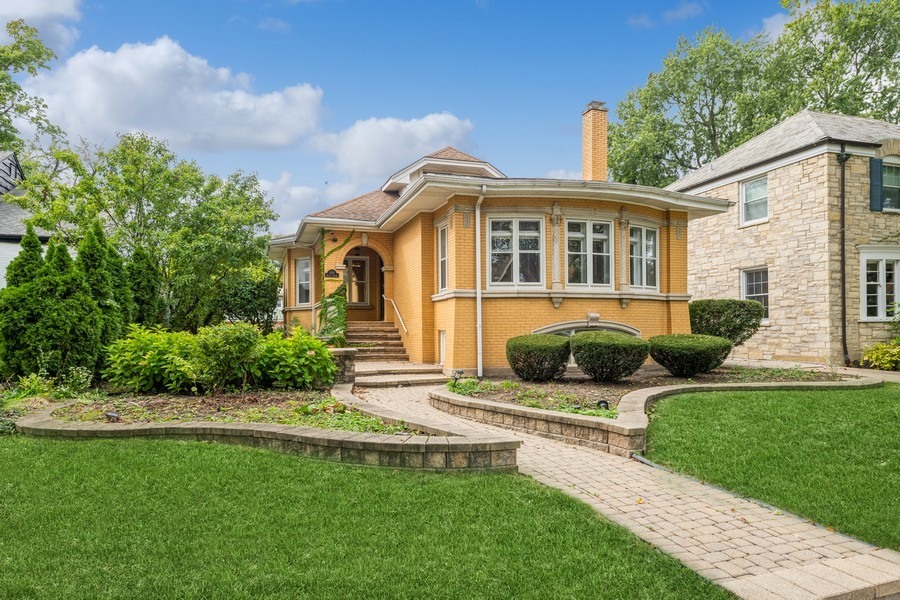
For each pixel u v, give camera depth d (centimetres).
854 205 1534
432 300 1402
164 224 1786
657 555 369
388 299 1716
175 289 1783
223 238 1775
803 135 1634
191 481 462
